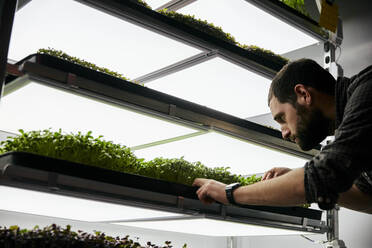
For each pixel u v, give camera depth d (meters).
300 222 2.13
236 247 3.67
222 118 1.90
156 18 1.77
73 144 1.42
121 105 1.59
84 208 1.72
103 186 1.42
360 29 3.34
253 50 2.22
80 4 1.62
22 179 1.27
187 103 1.77
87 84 1.48
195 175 1.76
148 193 1.53
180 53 2.04
